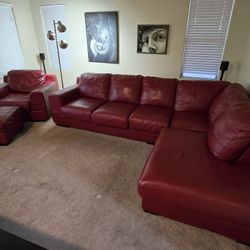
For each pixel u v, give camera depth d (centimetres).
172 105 276
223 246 134
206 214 129
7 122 253
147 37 365
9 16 385
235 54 324
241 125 139
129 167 214
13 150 246
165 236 141
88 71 442
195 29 335
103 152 242
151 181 137
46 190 182
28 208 163
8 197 174
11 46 400
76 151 244
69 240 138
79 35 414
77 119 287
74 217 155
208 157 158
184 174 139
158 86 279
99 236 141
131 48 385
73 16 402
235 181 133
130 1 351
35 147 253
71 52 439
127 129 261
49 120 334
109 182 192
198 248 133
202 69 358
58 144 260
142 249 133
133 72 405
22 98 321
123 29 376
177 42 351
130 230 145
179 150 168
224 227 131
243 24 303
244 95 195
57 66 467
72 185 188
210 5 312
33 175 201
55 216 156
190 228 147
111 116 257
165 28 347
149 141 256
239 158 148
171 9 332
